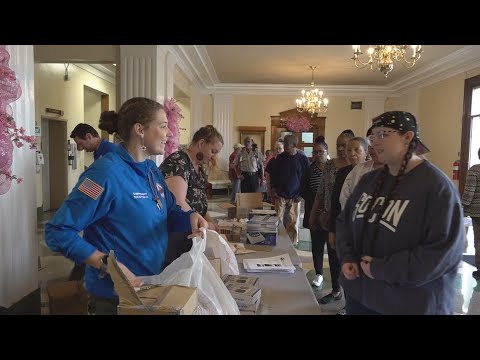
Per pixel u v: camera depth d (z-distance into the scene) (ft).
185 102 31.48
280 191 17.19
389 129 4.76
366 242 4.98
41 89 22.57
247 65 27.76
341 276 5.57
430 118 31.19
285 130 37.45
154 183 4.87
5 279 7.71
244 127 37.40
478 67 24.81
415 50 18.31
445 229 4.32
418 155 5.02
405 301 4.63
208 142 7.03
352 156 9.21
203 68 27.86
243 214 11.02
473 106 25.71
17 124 7.93
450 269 4.45
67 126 26.22
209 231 6.05
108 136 32.65
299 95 37.01
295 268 7.01
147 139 4.61
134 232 4.42
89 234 4.36
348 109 37.22
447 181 4.53
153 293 3.63
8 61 6.89
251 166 26.22
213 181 37.52
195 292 3.69
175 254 6.07
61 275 12.99
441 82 29.35
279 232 9.78
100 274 3.88
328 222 10.57
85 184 4.11
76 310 8.37
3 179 6.64
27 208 8.38
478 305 10.98
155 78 16.51
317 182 12.96
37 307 8.72
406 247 4.59
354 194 5.56
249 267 6.75
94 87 30.42
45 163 26.07
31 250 8.54
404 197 4.68
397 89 35.76
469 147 26.04
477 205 13.25
